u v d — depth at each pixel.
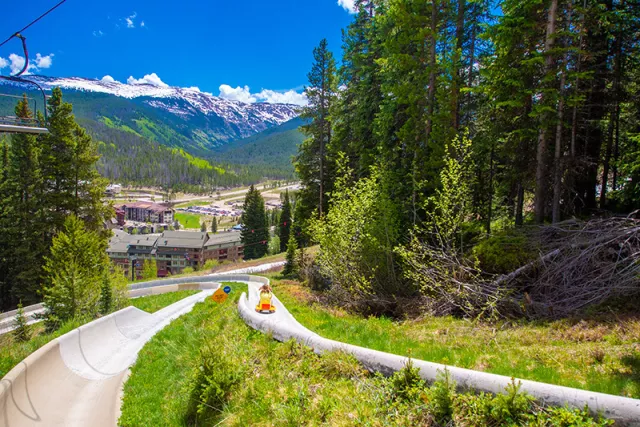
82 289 23.39
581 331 9.08
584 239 12.10
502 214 20.42
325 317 13.09
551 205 17.28
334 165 30.73
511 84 15.09
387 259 16.70
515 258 13.03
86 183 37.25
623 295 10.49
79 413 9.27
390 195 18.48
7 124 10.87
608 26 15.29
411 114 18.80
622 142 17.92
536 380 6.26
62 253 24.95
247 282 38.72
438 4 18.75
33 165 35.66
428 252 13.96
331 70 30.97
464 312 12.96
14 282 35.91
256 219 88.00
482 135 18.23
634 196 14.03
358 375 7.30
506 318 11.24
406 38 19.00
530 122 15.75
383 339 9.48
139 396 9.47
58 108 35.06
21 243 35.53
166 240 130.75
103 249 37.53
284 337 9.84
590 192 17.42
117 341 15.78
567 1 14.44
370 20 26.09
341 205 17.38
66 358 11.56
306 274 25.50
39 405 8.77
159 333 14.95
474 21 19.81
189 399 8.21
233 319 13.29
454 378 6.05
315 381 7.46
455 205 14.75
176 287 41.19
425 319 12.64
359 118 25.58
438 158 17.44
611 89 16.92
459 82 18.28
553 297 11.62
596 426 4.66
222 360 8.32
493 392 5.65
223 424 7.04
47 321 22.91
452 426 5.37
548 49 14.21
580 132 17.06
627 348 7.40
